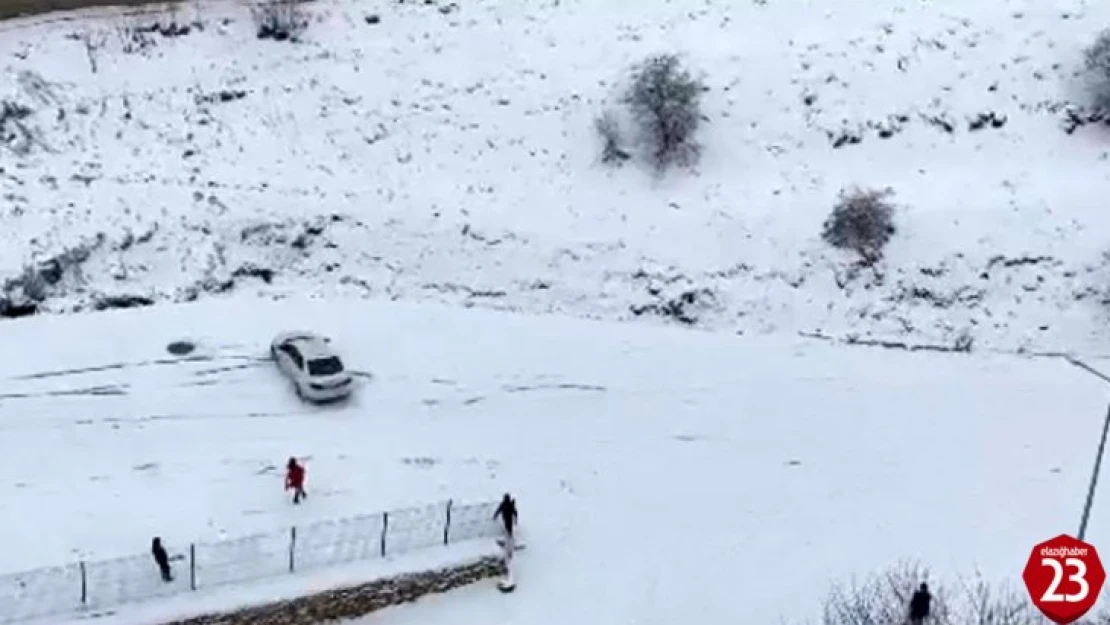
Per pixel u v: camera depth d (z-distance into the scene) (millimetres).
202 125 41906
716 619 30719
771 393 37031
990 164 42844
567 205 41281
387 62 44219
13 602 27891
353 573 29844
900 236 40969
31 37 43375
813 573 32031
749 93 43875
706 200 41594
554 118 43156
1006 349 39312
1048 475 35312
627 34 45344
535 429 35031
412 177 41562
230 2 46031
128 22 44438
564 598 30875
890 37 45469
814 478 34625
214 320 37406
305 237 39812
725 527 33062
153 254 38562
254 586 29141
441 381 36156
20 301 36688
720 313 39562
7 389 34156
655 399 36406
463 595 30750
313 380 34594
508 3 46469
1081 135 43562
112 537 30188
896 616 29672
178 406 34344
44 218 38312
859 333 39438
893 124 43375
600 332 38625
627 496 33531
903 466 35219
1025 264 40688
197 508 31266
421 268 39844
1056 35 45531
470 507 31688
